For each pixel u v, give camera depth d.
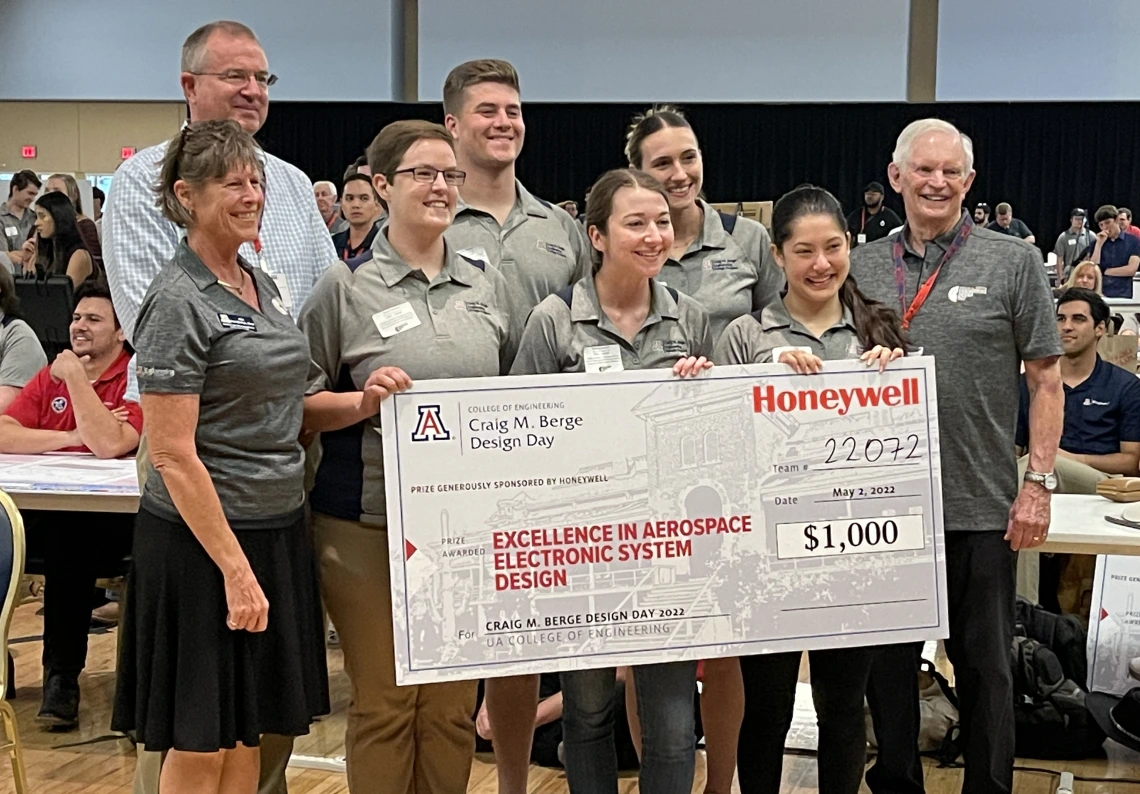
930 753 3.40
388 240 2.42
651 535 2.36
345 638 2.45
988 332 2.57
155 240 2.52
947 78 11.46
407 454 2.28
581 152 12.07
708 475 2.37
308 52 12.03
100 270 6.18
